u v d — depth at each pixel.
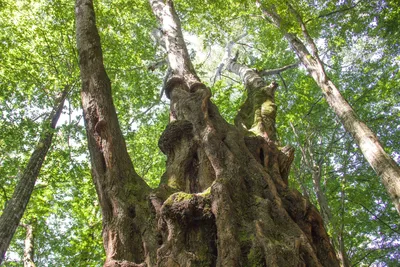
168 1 9.30
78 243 13.73
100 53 5.28
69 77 12.86
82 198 13.92
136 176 4.47
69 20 13.15
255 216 3.56
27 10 13.10
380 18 13.86
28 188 10.28
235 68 11.34
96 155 4.54
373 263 15.78
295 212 3.94
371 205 15.53
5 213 9.57
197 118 4.91
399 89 14.84
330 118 16.53
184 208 3.47
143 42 15.26
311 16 12.27
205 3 15.67
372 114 16.11
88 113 4.73
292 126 14.95
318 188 13.22
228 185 3.72
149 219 3.81
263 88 6.91
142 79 15.38
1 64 12.12
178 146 4.77
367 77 15.95
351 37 14.84
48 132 11.11
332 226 11.45
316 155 15.95
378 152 8.12
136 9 15.16
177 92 5.80
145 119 15.92
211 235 3.43
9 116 10.44
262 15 14.33
